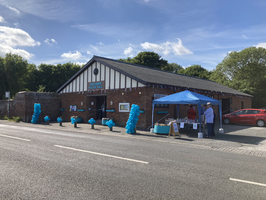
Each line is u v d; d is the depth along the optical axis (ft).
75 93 67.67
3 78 121.08
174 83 55.83
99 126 54.19
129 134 40.83
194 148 27.96
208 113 37.63
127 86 52.54
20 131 42.16
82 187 13.87
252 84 136.56
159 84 49.19
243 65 136.46
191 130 46.03
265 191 13.65
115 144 29.43
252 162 20.80
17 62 133.28
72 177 15.66
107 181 14.94
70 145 27.76
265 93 132.05
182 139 35.53
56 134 38.75
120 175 16.21
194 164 19.65
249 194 13.15
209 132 37.58
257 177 16.28
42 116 70.23
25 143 28.68
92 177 15.70
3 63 125.80
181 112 58.54
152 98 50.19
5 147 25.86
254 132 44.50
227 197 12.68
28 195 12.65
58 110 74.28
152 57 162.09
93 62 61.72
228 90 82.23
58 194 12.80
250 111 57.62
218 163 20.20
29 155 21.93
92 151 24.26
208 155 23.67
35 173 16.46
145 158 21.54
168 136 37.29
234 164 19.93
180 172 17.17
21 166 18.17
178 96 41.96
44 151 23.88
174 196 12.68
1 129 45.68
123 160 20.53
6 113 74.95
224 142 32.71
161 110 52.39
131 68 61.05
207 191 13.50
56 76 167.32
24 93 66.95
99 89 59.72
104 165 18.75
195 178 15.81
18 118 66.80
